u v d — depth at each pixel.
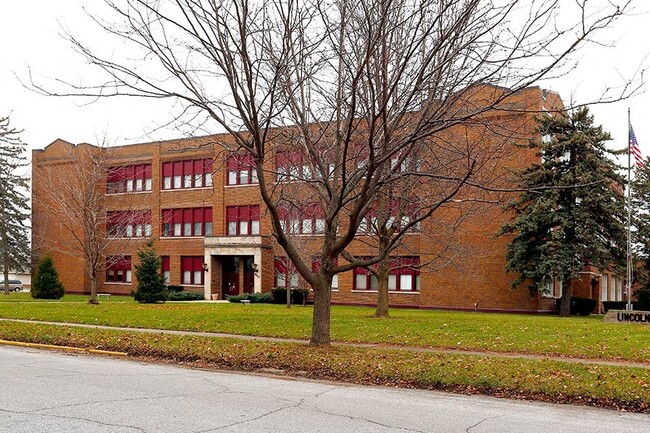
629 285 29.39
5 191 51.12
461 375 11.42
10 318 23.47
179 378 11.77
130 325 21.27
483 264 34.75
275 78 12.74
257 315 24.80
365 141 16.09
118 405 8.94
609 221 30.72
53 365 13.16
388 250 14.59
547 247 30.62
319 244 35.25
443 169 17.33
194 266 47.88
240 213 45.59
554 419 8.82
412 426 8.10
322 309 15.36
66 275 51.88
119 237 47.56
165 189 49.12
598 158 30.80
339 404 9.49
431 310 34.91
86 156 46.84
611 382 10.69
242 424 7.94
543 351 15.03
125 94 13.05
